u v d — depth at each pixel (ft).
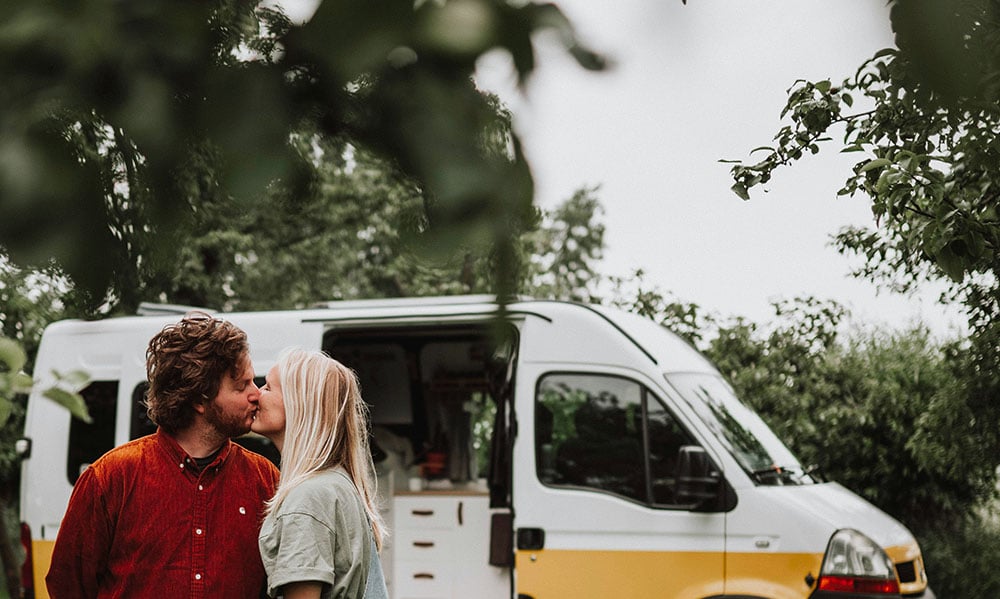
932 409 29.84
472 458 29.37
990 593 31.50
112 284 1.99
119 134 1.93
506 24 1.82
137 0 1.90
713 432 22.76
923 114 1.97
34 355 29.12
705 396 23.89
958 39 1.84
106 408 25.95
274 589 9.72
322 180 2.05
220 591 10.11
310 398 10.16
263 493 10.56
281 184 2.01
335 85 1.92
